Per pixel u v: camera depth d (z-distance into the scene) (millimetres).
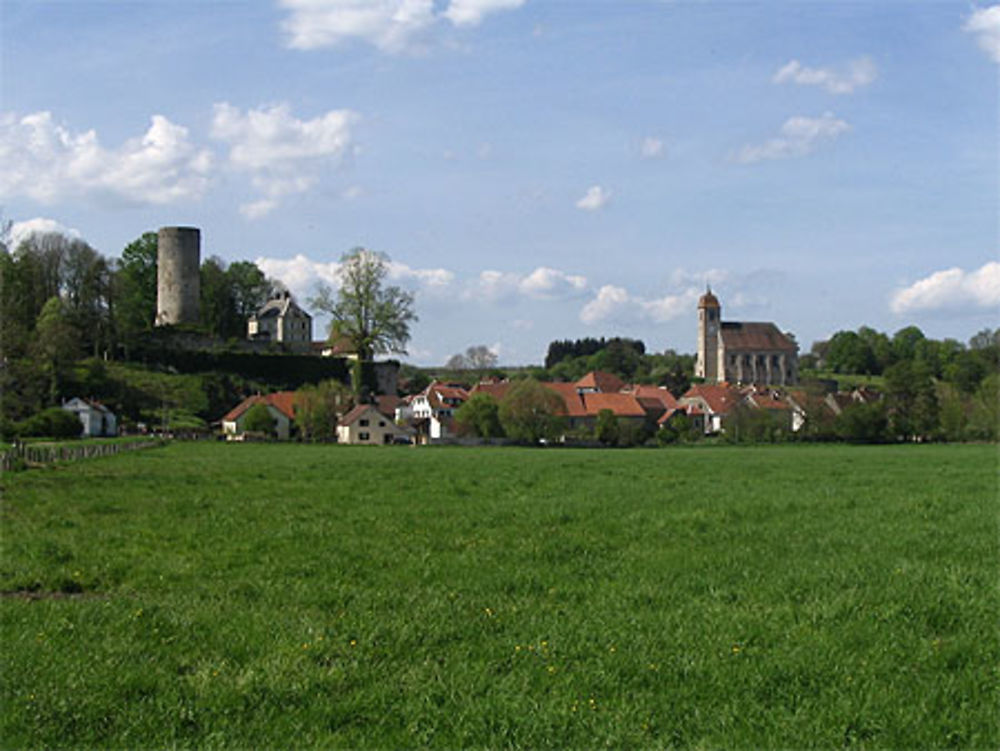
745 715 10305
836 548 20188
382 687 11070
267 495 33375
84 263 126812
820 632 13062
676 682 11258
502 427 109875
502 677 11445
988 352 159250
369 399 135875
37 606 15055
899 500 29781
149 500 31266
